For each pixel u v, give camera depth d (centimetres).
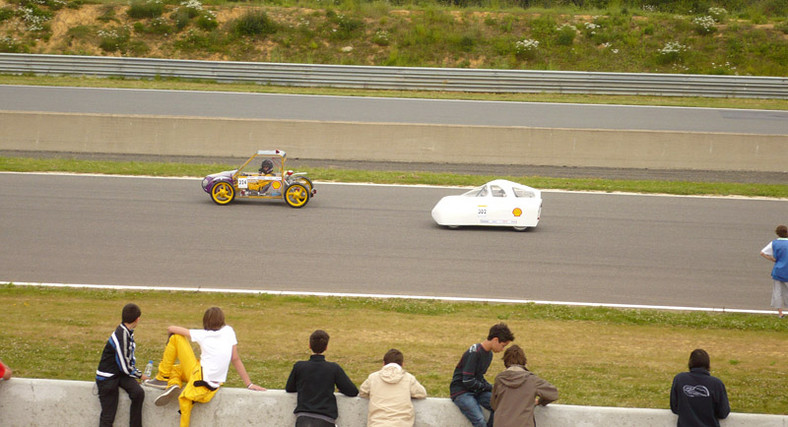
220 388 784
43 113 2803
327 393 747
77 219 1988
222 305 1433
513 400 720
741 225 2105
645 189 2456
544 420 762
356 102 3497
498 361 1209
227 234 1909
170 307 1411
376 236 1930
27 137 2805
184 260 1708
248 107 3291
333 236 1919
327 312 1409
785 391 1049
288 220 2048
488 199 1989
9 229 1883
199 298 1474
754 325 1418
